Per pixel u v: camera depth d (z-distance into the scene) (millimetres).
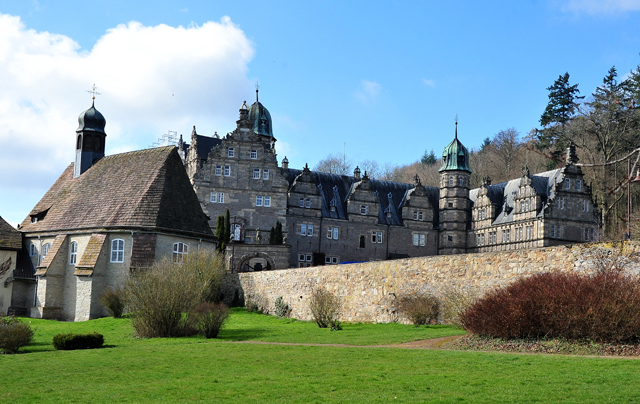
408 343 29562
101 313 58062
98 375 23781
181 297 39031
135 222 59188
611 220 85125
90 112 71750
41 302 60281
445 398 16984
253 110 107812
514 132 135125
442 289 36812
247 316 52406
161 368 24859
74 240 61844
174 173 63875
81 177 69688
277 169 89250
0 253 62312
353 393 18250
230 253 77875
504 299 26094
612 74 56969
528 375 18953
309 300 48562
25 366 26422
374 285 42031
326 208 98625
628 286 23734
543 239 86938
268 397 18328
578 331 23406
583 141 84500
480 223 100625
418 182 104875
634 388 16719
